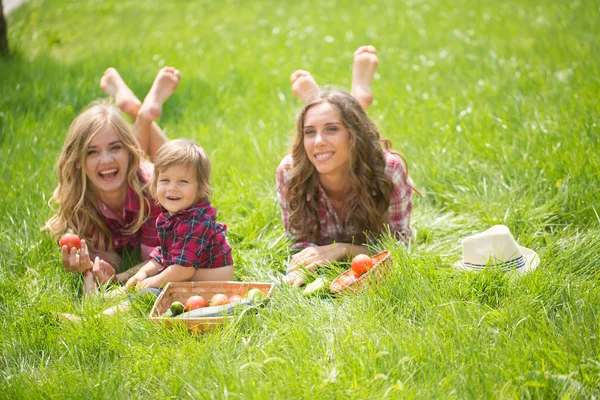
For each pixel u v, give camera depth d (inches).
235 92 293.9
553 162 183.3
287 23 431.8
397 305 127.7
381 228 163.5
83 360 117.3
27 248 159.0
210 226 147.3
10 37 385.1
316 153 153.9
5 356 120.6
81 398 106.0
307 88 191.8
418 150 209.8
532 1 432.8
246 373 108.0
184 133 238.2
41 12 464.1
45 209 175.2
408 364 107.6
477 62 309.7
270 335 121.6
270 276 150.2
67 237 149.4
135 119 195.0
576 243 148.6
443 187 190.1
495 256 140.4
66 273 150.7
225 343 117.6
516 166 188.1
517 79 271.3
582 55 293.4
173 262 144.7
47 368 116.7
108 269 152.9
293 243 166.6
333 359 113.0
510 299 129.0
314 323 123.5
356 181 156.5
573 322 116.1
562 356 106.7
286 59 345.7
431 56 334.3
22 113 243.0
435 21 413.1
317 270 151.1
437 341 112.3
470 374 104.1
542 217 166.1
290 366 108.0
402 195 162.6
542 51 312.0
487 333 116.0
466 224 171.5
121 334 122.0
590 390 101.1
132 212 160.6
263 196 189.2
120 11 483.8
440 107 250.8
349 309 127.8
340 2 497.0
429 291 129.6
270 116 258.7
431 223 175.8
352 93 193.9
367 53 197.3
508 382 99.5
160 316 127.0
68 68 314.8
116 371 112.3
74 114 255.8
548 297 127.6
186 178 145.5
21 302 137.2
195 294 141.6
